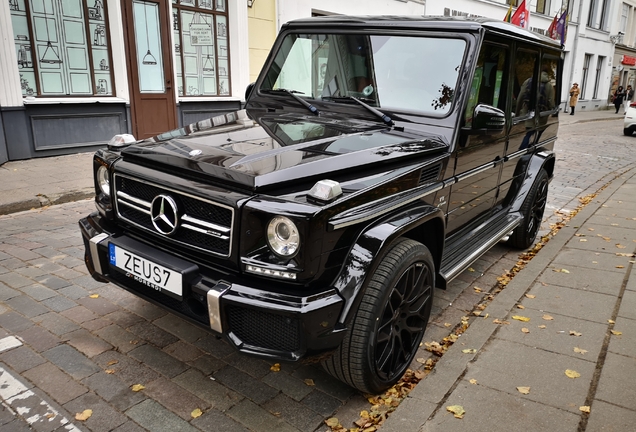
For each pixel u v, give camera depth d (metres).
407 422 2.33
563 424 2.35
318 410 2.43
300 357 2.04
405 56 3.16
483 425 2.32
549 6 23.41
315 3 11.48
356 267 2.17
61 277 3.79
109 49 8.27
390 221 2.35
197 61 9.69
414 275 2.59
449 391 2.58
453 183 3.05
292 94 3.45
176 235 2.32
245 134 2.71
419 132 2.94
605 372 2.78
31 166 7.03
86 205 5.82
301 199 2.06
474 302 3.76
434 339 3.19
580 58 26.73
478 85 3.20
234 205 2.05
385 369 2.55
